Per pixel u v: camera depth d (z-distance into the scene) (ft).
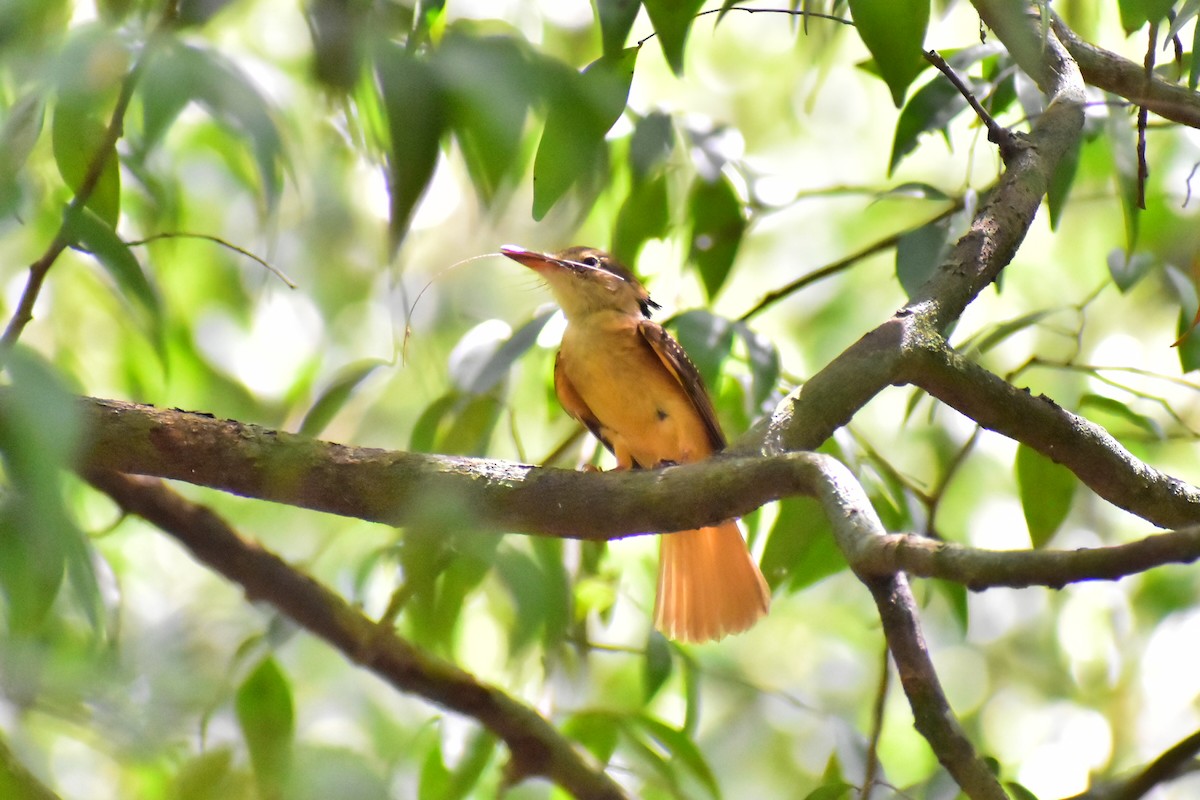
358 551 30.04
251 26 24.17
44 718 20.77
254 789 20.66
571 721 26.50
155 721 20.57
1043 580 13.43
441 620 13.43
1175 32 19.42
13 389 11.27
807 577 27.99
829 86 45.68
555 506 19.98
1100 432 23.02
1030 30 21.45
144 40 14.01
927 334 21.85
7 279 29.22
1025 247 43.47
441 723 25.07
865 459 28.14
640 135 25.94
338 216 34.65
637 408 30.01
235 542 26.50
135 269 19.92
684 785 28.96
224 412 34.32
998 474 40.04
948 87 26.48
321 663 32.60
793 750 40.98
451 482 20.12
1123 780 21.25
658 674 26.84
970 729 39.04
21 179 16.80
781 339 43.27
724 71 46.24
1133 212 25.31
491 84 13.33
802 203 44.75
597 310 30.42
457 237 37.22
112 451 20.24
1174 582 39.27
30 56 13.67
